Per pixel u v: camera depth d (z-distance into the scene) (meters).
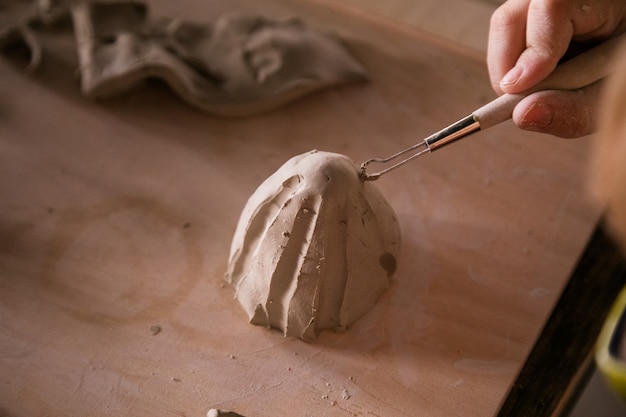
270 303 0.41
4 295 0.42
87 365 0.40
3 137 0.48
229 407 0.39
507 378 0.41
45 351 0.40
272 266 0.40
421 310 0.43
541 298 0.43
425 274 0.44
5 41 0.51
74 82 0.50
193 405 0.39
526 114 0.39
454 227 0.46
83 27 0.51
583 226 0.46
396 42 0.53
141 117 0.49
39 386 0.39
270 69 0.50
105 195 0.46
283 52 0.50
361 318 0.42
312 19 0.54
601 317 0.43
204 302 0.42
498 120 0.40
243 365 0.41
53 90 0.50
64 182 0.46
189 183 0.47
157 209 0.46
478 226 0.46
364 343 0.41
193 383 0.40
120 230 0.45
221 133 0.49
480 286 0.43
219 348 0.41
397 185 0.47
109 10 0.51
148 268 0.43
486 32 0.57
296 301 0.40
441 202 0.46
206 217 0.46
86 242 0.44
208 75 0.50
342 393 0.40
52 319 0.41
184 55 0.50
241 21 0.52
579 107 0.39
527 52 0.40
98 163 0.47
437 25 0.57
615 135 0.24
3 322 0.41
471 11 0.58
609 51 0.40
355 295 0.41
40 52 0.51
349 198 0.39
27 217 0.45
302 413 0.39
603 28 0.42
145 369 0.40
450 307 0.43
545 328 0.43
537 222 0.46
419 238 0.45
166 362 0.40
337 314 0.41
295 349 0.41
